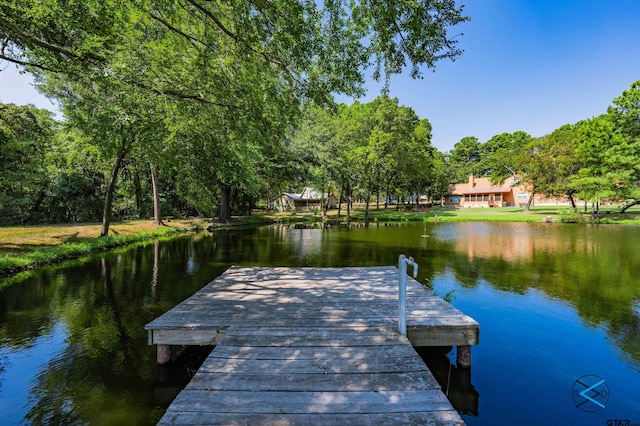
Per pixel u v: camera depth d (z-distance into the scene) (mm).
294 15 5047
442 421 2131
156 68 7254
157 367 3762
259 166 23266
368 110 32688
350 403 2311
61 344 4359
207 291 5348
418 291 5309
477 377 3654
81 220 21438
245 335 3473
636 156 22047
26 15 5137
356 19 5160
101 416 2910
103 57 6242
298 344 3260
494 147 59062
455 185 50312
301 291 5336
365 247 13367
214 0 5621
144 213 24469
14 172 15789
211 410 2229
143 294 6598
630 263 9828
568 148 27766
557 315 5535
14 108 16359
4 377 3535
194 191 21344
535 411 3080
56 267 9273
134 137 11938
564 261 10219
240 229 21766
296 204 55969
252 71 7070
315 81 6703
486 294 6734
